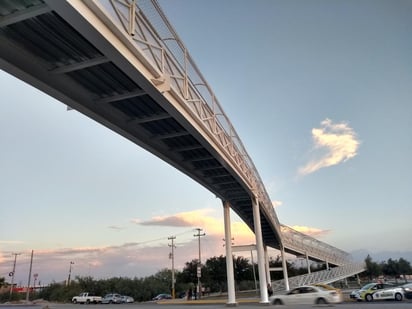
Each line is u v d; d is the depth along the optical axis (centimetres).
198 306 3353
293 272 8219
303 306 2314
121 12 1234
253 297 4684
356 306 2064
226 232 3419
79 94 1511
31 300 9294
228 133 2636
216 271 7406
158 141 2123
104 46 1163
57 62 1299
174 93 1623
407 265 9350
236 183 3094
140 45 1363
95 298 6300
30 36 1166
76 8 988
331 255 6900
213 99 2281
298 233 6319
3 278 9600
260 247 3247
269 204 4325
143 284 9031
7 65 1242
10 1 1002
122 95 1545
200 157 2436
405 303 2220
